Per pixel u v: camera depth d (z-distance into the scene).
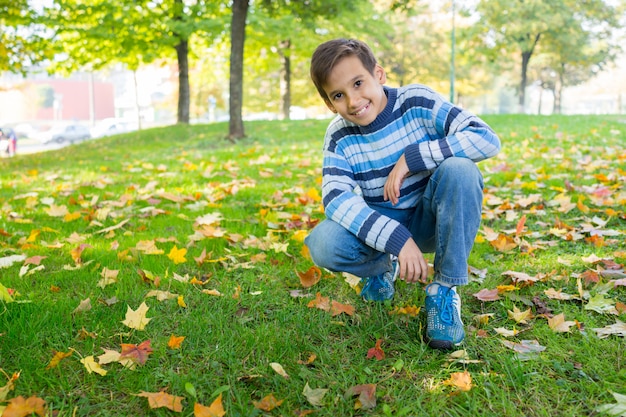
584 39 29.42
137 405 1.66
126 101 71.88
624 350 1.87
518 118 14.38
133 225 3.81
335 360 1.90
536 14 27.00
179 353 1.94
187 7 16.70
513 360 1.83
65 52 17.34
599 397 1.63
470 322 2.18
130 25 16.33
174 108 44.19
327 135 2.17
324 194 2.10
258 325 2.19
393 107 2.04
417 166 1.96
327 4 12.64
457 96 39.78
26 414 1.53
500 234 3.13
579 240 3.20
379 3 28.97
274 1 12.81
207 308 2.32
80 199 4.85
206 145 11.28
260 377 1.78
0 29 13.30
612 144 7.57
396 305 2.35
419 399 1.63
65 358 1.90
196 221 3.71
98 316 2.23
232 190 4.79
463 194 1.93
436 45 33.47
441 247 2.00
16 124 54.53
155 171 6.93
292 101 33.44
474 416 1.56
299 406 1.65
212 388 1.72
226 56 22.84
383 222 1.97
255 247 3.19
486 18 27.66
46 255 3.13
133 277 2.70
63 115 65.69
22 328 2.06
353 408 1.62
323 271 2.76
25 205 4.71
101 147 13.28
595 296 2.27
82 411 1.61
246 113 41.06
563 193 4.21
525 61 29.52
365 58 1.91
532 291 2.45
